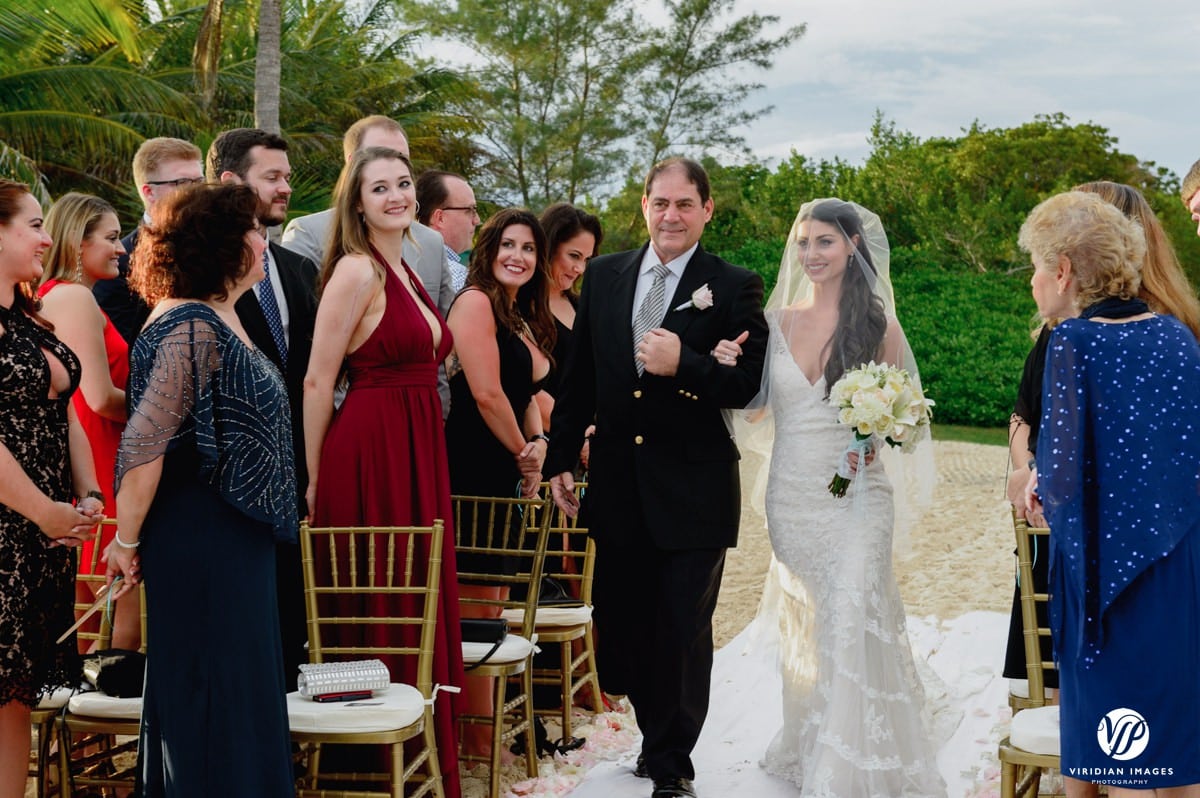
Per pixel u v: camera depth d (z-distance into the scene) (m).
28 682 3.17
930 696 5.10
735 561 8.66
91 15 13.53
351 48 25.44
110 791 3.75
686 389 4.12
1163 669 2.95
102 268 4.30
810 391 4.20
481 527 4.49
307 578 3.58
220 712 3.00
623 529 4.28
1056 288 3.18
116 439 4.29
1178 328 3.11
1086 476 3.04
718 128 32.53
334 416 3.84
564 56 31.67
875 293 4.18
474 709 4.40
